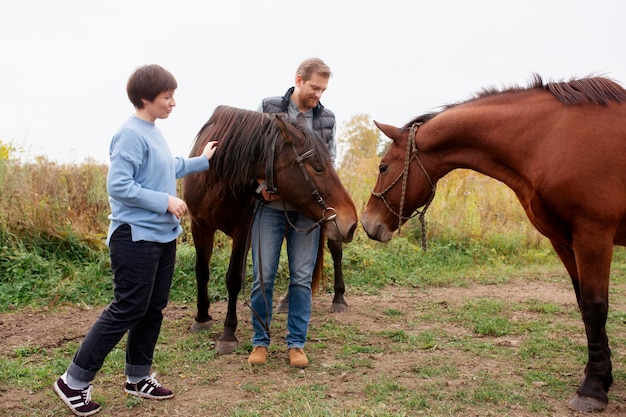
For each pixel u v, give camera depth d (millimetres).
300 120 3377
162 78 2748
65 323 4500
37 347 3840
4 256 5613
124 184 2652
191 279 5691
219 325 4508
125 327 2762
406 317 4820
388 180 3449
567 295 5727
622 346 4000
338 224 3199
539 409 2842
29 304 4984
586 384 2906
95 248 6180
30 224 5973
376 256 6930
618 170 2754
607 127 2807
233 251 3797
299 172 3242
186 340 4086
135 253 2725
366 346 3955
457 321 4680
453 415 2770
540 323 4555
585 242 2803
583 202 2760
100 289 5410
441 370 3402
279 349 3863
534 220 3066
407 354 3773
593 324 2855
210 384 3215
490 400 2949
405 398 2955
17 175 6551
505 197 9945
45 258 5840
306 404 2814
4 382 3197
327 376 3326
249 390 3088
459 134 3205
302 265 3492
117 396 3014
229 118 3637
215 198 3678
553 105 2967
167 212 2809
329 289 5875
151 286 2801
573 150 2797
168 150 2936
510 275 6793
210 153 3439
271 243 3480
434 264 7148
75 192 7434
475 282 6438
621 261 7840
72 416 2764
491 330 4289
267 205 3471
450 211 8820
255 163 3414
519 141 3008
